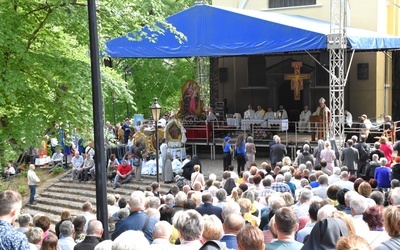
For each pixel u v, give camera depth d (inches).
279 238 200.1
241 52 826.2
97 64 283.1
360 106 1097.4
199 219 212.4
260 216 355.9
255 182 467.8
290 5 1181.7
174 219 227.1
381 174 553.3
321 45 756.6
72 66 503.8
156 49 868.0
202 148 995.9
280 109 1040.8
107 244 203.0
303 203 340.8
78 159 868.0
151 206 352.5
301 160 663.1
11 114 506.3
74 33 530.0
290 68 1141.1
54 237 241.1
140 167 808.9
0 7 470.3
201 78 1164.5
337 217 191.6
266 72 1160.2
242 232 171.0
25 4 502.9
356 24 1119.6
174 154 876.6
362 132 815.7
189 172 716.0
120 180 807.7
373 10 1102.4
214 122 994.7
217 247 188.2
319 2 1148.5
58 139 526.3
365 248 137.9
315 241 176.4
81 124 514.0
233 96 1189.7
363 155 671.1
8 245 172.6
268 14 980.6
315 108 1120.2
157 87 1384.1
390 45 859.4
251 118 1035.9
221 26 833.5
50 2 491.5
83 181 861.2
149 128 956.0
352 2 1120.2
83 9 506.6
